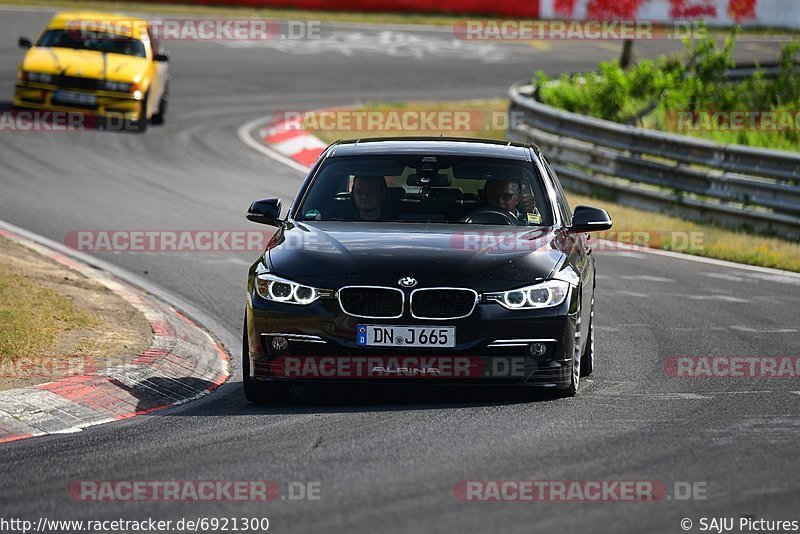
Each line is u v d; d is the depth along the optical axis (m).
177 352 31.06
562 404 25.91
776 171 58.94
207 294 40.34
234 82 103.25
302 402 26.70
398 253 25.88
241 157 72.44
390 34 137.88
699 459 20.89
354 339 25.11
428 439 22.36
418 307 25.09
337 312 25.14
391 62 121.81
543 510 17.80
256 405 26.48
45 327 31.44
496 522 17.22
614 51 143.12
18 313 32.19
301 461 20.83
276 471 20.17
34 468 20.72
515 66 127.06
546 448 21.64
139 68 76.12
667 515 17.64
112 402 26.11
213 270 44.16
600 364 31.30
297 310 25.30
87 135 74.00
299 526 17.11
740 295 43.22
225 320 36.91
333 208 28.77
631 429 23.30
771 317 38.94
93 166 64.81
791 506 18.14
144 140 74.62
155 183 61.66
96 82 74.12
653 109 85.31
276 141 79.38
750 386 28.44
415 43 134.25
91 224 50.62
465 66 124.00
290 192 62.19
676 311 39.69
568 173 70.88
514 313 25.12
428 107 97.06
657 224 57.88
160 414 25.55
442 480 19.44
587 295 28.31
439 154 29.98
